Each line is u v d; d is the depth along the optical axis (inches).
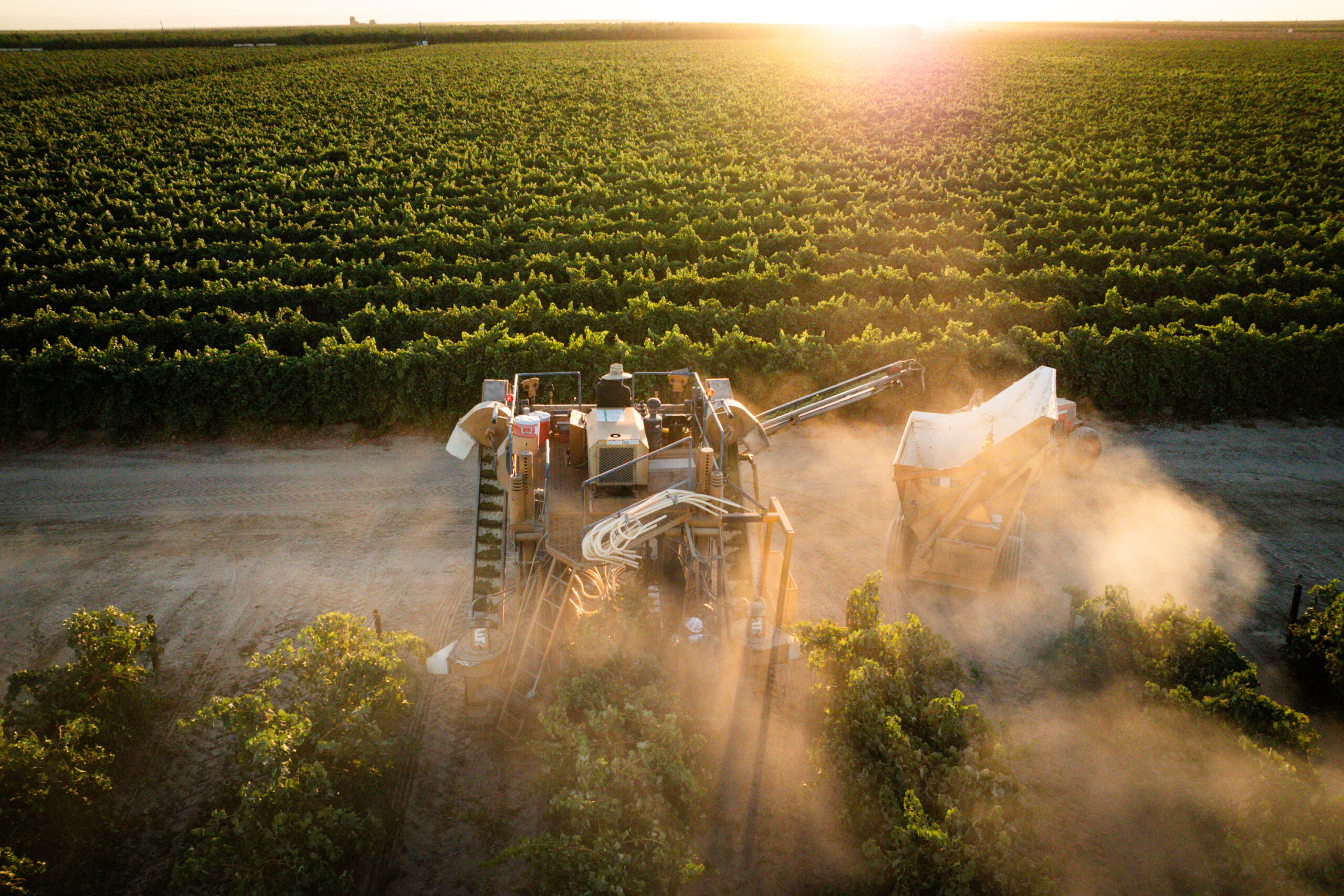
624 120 2128.4
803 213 1236.5
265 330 789.9
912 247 1011.9
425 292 895.1
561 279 966.4
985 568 452.4
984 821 281.4
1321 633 392.2
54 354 663.1
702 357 705.6
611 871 261.4
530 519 357.1
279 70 3238.2
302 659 349.4
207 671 403.9
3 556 502.0
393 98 2495.1
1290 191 1269.7
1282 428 685.9
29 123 2110.0
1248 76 2630.4
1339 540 521.3
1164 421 700.7
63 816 305.1
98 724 328.8
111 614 366.3
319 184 1454.2
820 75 2982.3
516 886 295.1
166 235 1112.2
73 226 1187.9
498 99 2497.5
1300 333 697.6
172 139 1897.1
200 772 346.0
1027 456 432.8
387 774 329.4
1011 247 1072.2
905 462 496.1
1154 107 2100.1
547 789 308.0
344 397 676.7
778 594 382.6
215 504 567.8
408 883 296.7
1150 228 1084.5
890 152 1694.1
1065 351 711.7
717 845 310.8
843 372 703.1
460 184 1460.4
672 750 303.9
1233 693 335.3
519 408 433.1
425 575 485.7
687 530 355.6
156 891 293.6
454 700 383.9
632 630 352.5
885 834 296.2
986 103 2273.6
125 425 661.3
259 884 268.5
